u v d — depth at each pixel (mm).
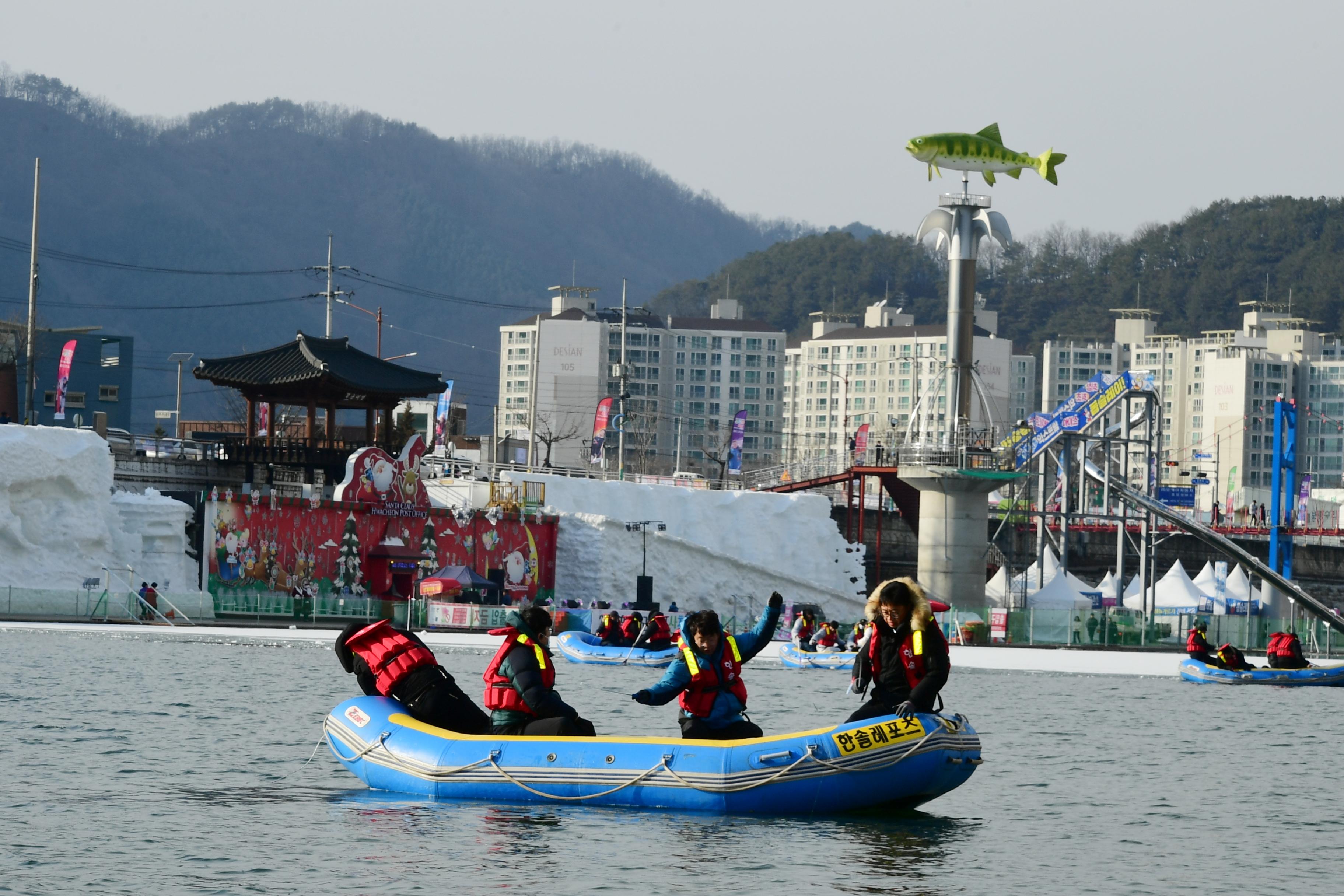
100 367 176750
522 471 133375
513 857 21016
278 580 101812
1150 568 122688
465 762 25391
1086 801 27891
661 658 68000
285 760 29938
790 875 20266
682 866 20641
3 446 91750
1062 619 102062
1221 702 54812
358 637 27375
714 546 135375
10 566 91000
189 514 101125
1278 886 20656
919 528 119625
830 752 24031
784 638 98125
